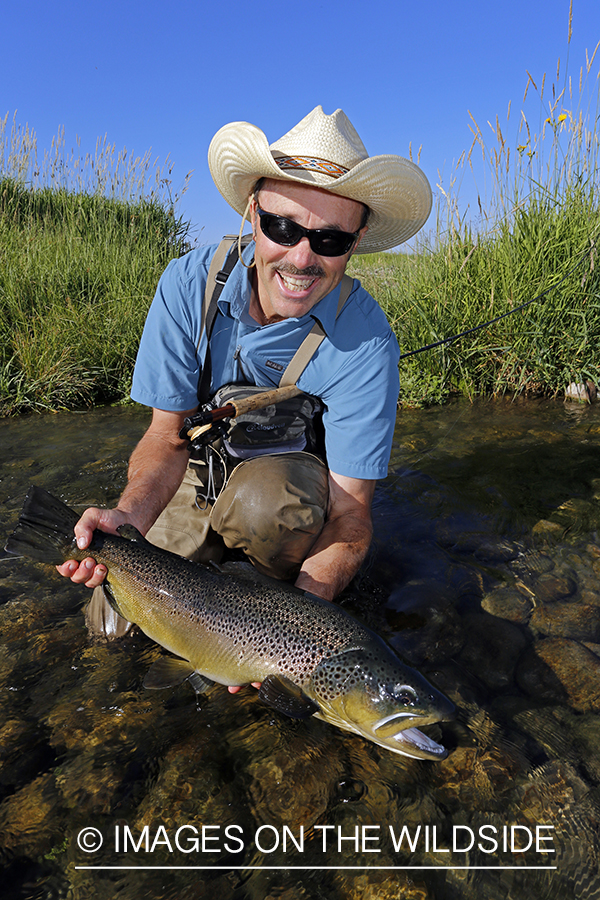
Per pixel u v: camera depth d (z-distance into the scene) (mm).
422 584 1003
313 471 910
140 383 911
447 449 1581
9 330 2154
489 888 542
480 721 729
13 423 1863
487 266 2168
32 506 797
